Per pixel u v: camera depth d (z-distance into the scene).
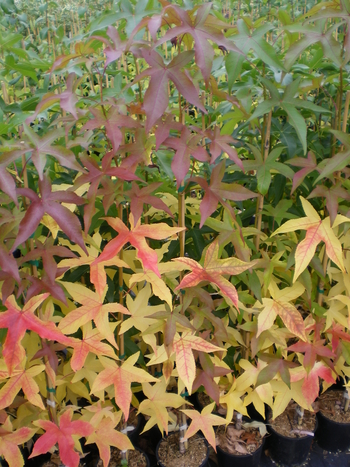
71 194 0.86
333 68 1.28
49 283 0.93
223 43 0.78
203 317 1.08
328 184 1.18
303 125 0.94
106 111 0.94
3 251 0.85
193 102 0.77
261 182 1.05
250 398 1.29
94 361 1.16
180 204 1.01
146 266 0.88
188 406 1.46
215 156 0.88
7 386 0.99
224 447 1.32
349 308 1.20
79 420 1.05
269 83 0.98
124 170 0.87
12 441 1.03
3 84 1.34
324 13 0.90
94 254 1.05
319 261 1.16
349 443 1.44
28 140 0.88
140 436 1.48
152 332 1.05
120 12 1.03
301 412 1.36
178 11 0.77
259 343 1.20
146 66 1.57
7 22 1.93
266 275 1.13
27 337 1.16
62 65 0.92
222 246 1.07
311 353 1.21
